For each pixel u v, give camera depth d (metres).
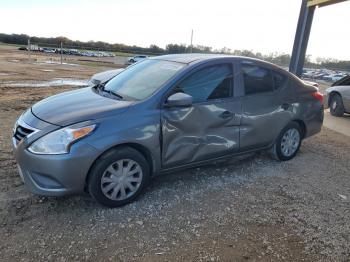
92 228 3.17
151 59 4.67
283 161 5.20
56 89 12.18
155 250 2.93
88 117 3.29
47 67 24.50
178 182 4.22
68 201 3.60
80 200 3.63
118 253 2.86
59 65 28.11
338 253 3.04
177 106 3.63
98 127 3.25
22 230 3.08
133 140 3.42
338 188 4.39
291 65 11.65
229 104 4.18
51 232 3.08
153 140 3.58
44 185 3.23
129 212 3.48
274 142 4.94
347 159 5.61
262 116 4.56
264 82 4.64
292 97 4.93
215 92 4.09
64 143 3.13
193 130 3.91
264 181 4.43
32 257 2.75
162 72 4.02
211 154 4.17
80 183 3.24
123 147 3.45
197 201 3.79
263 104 4.54
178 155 3.86
